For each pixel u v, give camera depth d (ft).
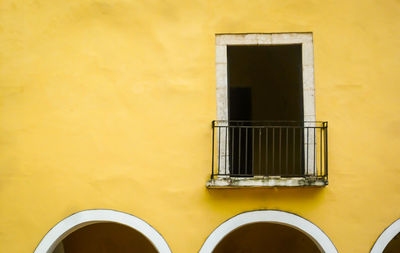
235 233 35.17
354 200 26.08
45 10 27.35
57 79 26.94
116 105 26.71
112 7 27.30
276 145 38.45
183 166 26.30
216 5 27.22
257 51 39.14
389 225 25.94
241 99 39.19
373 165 26.30
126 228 34.60
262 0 27.20
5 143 26.55
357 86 26.73
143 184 26.22
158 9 27.27
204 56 26.94
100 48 27.07
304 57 26.91
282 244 35.55
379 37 26.99
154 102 26.71
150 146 26.43
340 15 27.12
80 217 26.07
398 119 26.55
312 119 26.53
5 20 27.35
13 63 27.07
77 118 26.68
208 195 26.14
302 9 27.17
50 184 26.30
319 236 25.85
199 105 26.63
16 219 26.12
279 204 26.12
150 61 26.96
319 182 25.50
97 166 26.35
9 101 26.84
